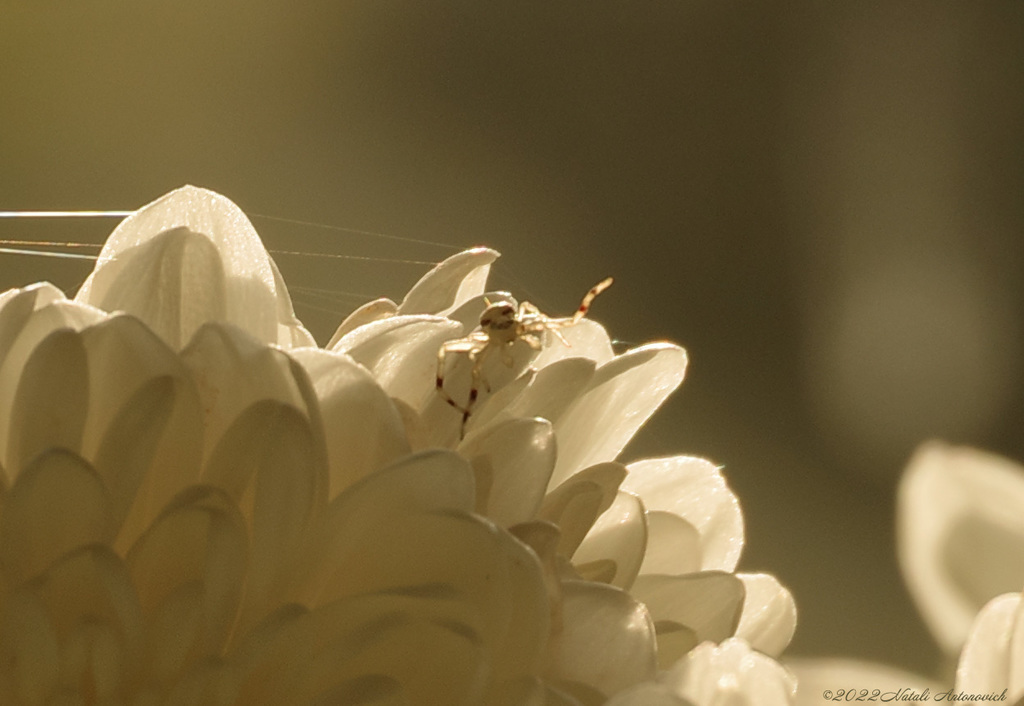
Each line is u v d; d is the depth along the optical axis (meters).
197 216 0.24
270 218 0.61
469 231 0.65
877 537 0.52
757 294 0.65
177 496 0.23
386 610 0.23
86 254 0.44
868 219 0.66
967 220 0.65
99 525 0.23
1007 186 0.65
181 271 0.24
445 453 0.23
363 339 0.24
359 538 0.23
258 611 0.23
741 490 0.55
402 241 0.63
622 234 0.67
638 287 0.65
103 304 0.23
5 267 0.43
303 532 0.23
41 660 0.22
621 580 0.24
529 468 0.23
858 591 0.48
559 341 0.25
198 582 0.22
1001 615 0.23
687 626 0.24
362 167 0.66
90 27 0.64
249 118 0.66
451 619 0.23
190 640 0.22
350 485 0.23
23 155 0.60
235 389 0.23
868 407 0.59
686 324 0.63
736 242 0.67
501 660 0.23
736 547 0.25
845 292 0.64
